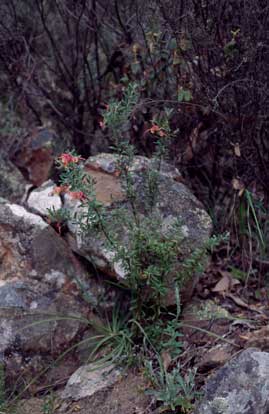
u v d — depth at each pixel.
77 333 3.38
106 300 3.49
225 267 3.89
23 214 3.55
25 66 4.59
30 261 3.49
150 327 3.26
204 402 2.80
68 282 3.48
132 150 3.32
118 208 3.36
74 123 4.66
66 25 4.43
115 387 3.15
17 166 4.57
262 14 3.51
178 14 3.62
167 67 3.97
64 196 3.68
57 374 3.32
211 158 4.10
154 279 3.13
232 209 3.95
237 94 3.62
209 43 3.61
